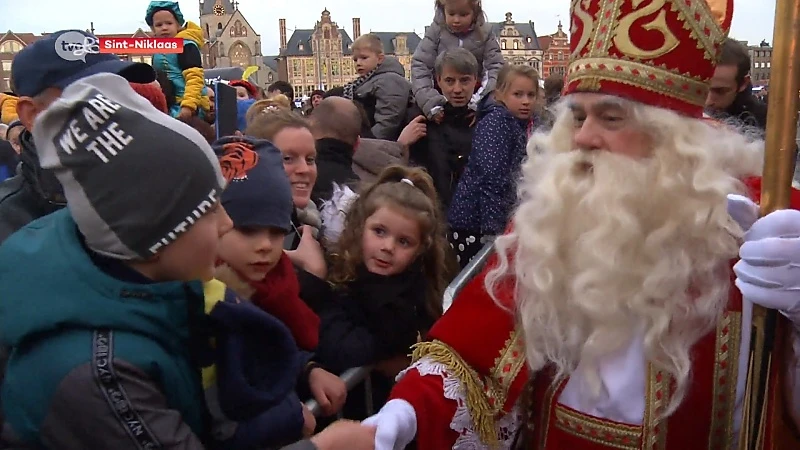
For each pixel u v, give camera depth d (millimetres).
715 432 1194
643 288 1167
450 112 3326
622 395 1205
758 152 1313
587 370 1215
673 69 1188
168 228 1030
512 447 1398
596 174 1206
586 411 1244
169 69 3660
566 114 1342
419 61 3688
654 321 1170
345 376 1676
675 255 1182
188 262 1074
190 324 1054
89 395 943
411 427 1234
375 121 3793
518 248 1295
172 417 1001
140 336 1002
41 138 1059
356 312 1777
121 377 956
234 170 1488
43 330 979
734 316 1186
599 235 1174
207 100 3852
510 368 1279
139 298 1018
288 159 2029
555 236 1243
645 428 1187
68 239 1062
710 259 1185
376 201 1810
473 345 1296
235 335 1104
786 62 1017
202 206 1062
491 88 3594
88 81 1071
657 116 1183
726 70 2324
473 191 2908
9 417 1016
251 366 1155
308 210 2117
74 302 985
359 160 2926
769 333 1066
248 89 5535
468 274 1973
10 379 1013
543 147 1358
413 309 1791
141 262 1052
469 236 2924
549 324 1247
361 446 1169
